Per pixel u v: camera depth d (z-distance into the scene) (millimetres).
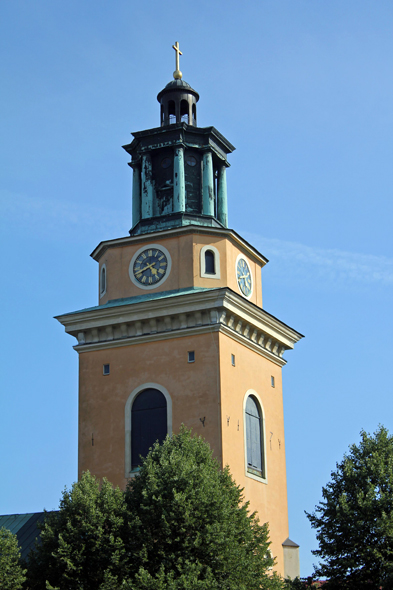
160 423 48312
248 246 54000
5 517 55719
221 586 38625
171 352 49094
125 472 48125
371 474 47219
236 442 47875
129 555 39969
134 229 54125
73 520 41438
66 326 51406
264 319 51688
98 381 50406
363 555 44906
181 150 54000
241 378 49812
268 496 50312
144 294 51281
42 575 41312
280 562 50125
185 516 39375
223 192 55719
